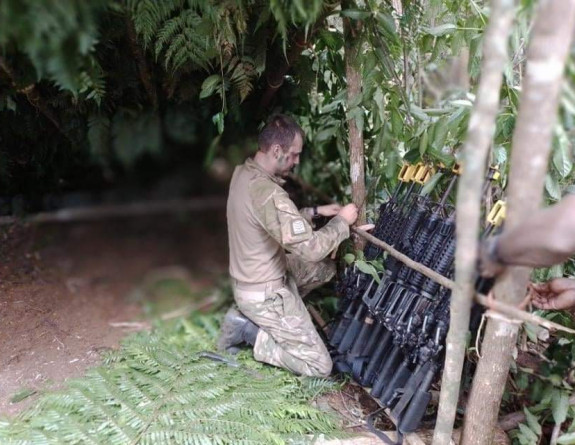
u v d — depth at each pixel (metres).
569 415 1.92
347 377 2.22
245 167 2.22
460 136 1.90
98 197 4.62
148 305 3.36
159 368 2.14
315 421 1.91
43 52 1.23
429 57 2.60
